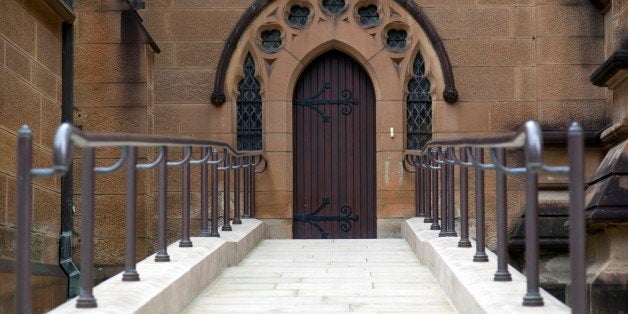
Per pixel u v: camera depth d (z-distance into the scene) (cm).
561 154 1301
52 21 1046
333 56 1372
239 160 1168
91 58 1233
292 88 1353
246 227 1093
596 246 977
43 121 1007
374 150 1366
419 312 679
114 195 1221
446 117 1321
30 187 429
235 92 1336
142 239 1203
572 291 436
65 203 1109
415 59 1347
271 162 1338
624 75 1101
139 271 668
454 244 834
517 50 1326
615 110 1175
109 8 1234
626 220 921
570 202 436
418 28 1334
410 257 993
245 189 1251
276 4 1343
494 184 1312
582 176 434
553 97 1312
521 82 1323
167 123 1324
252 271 889
